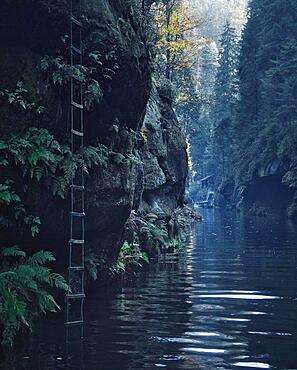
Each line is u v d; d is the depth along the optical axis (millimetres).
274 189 45344
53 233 8453
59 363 5891
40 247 8547
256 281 11703
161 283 11594
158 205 19625
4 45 7531
